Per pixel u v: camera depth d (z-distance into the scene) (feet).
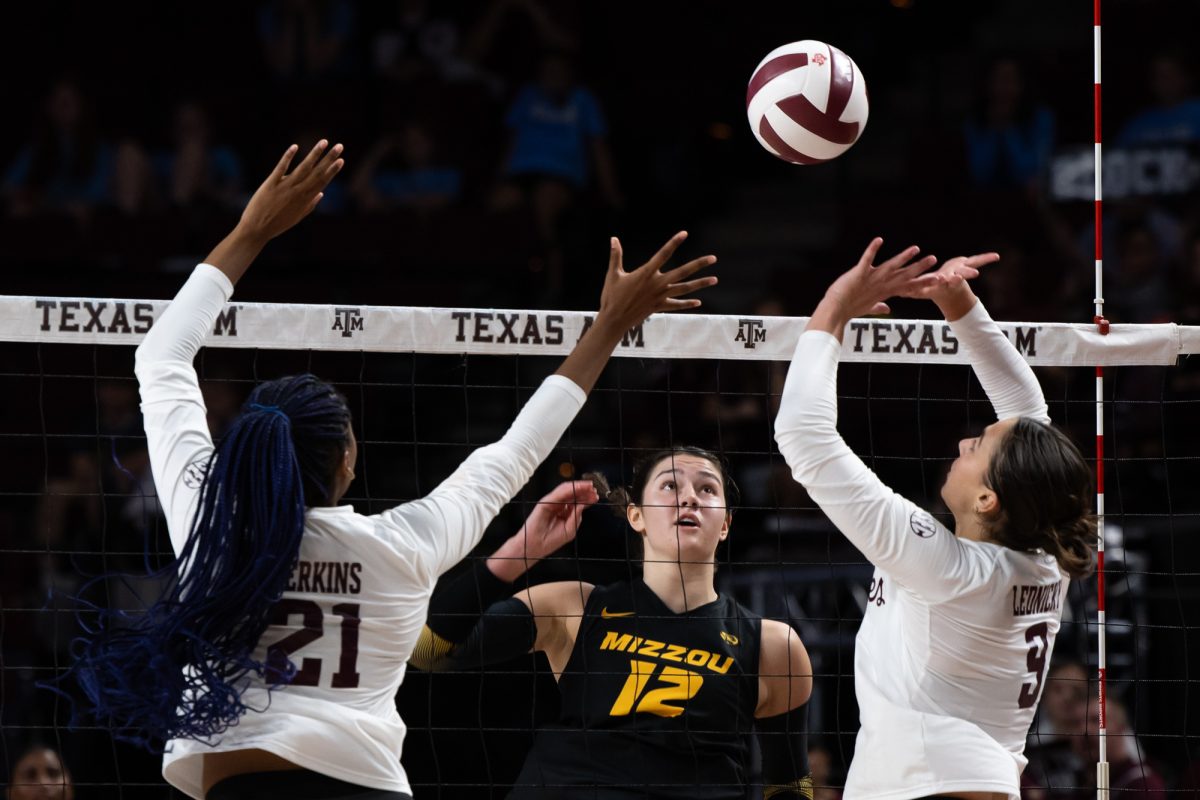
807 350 21.50
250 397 19.88
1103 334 28.89
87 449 64.23
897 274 22.07
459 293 74.49
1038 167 80.28
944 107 92.79
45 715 51.47
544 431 20.74
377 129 84.94
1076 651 48.75
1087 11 95.55
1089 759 45.21
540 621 28.19
